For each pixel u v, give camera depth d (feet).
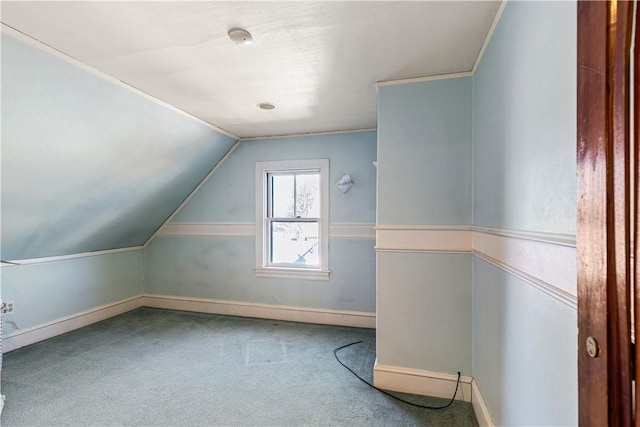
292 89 7.80
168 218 13.41
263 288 12.25
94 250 11.66
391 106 7.25
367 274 11.16
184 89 7.72
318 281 11.63
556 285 3.03
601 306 1.75
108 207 10.28
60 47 5.73
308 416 6.18
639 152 1.55
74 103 6.82
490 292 5.36
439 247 6.92
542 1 3.35
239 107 9.02
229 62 6.41
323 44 5.76
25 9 4.69
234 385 7.29
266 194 12.38
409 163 7.12
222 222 12.75
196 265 13.08
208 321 11.80
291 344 9.66
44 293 10.00
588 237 1.88
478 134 6.24
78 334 10.41
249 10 4.79
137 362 8.41
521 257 3.91
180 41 5.63
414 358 7.07
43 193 8.11
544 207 3.30
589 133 1.88
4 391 6.93
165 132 9.43
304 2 4.61
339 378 7.63
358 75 7.00
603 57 1.76
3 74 5.52
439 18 4.99
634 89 1.57
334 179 11.48
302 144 11.80
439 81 6.95
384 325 7.26
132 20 5.00
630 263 1.61
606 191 1.73
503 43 4.64
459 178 6.82
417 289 7.07
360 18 5.00
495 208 5.07
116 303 12.49
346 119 10.17
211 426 5.87
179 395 6.87
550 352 3.16
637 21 1.57
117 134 8.27
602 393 1.73
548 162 3.20
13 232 8.48
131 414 6.18
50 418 6.01
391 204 7.22
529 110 3.68
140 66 6.52
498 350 4.89
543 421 3.33
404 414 6.25
